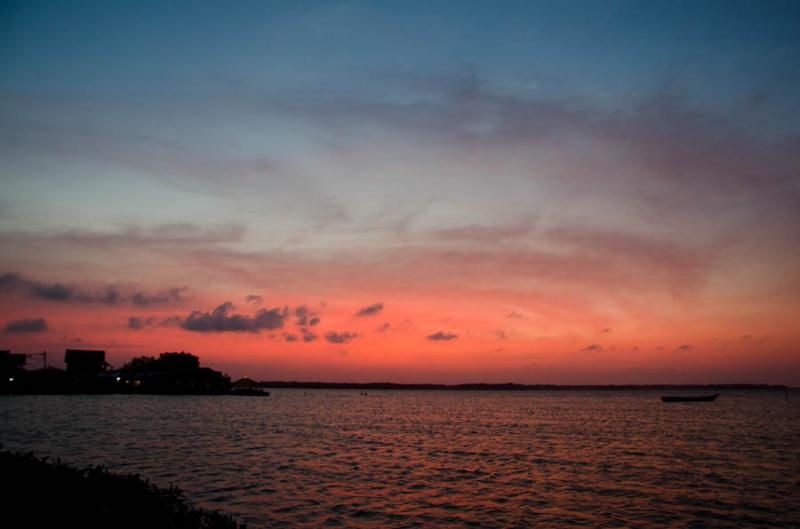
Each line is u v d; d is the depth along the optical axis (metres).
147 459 42.91
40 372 168.38
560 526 26.19
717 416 119.50
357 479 36.84
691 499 31.98
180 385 195.12
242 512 27.09
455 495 32.31
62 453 44.91
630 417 115.94
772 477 39.44
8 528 16.89
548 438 68.00
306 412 125.62
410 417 112.38
